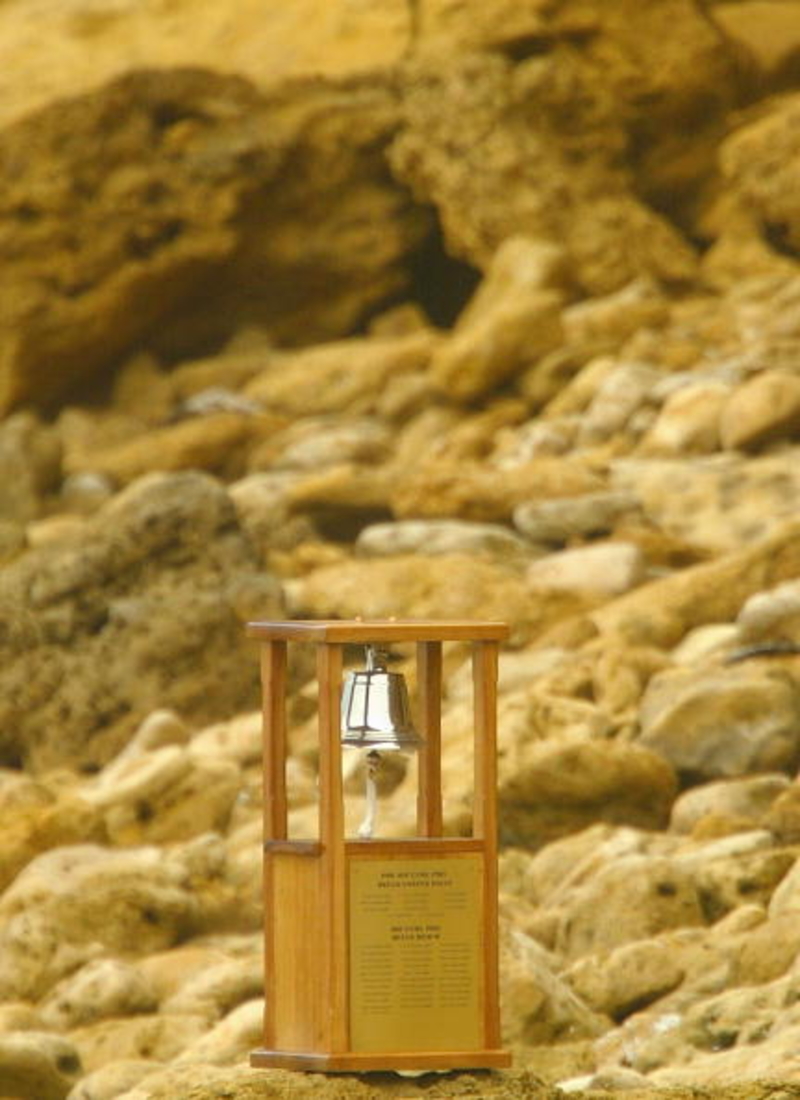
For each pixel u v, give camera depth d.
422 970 12.05
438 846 12.09
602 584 36.28
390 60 58.66
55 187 53.44
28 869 23.17
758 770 26.48
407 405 50.12
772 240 57.62
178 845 25.78
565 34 57.81
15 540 41.56
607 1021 19.12
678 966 19.44
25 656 34.66
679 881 21.23
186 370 54.62
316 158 56.06
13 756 34.38
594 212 55.69
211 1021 20.31
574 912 21.23
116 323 54.34
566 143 56.78
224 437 49.62
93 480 49.12
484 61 56.56
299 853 12.09
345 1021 11.97
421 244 57.19
